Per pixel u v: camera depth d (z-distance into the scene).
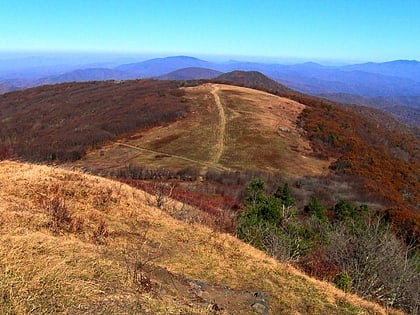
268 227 14.19
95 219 9.59
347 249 12.86
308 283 9.94
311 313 8.48
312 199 26.77
